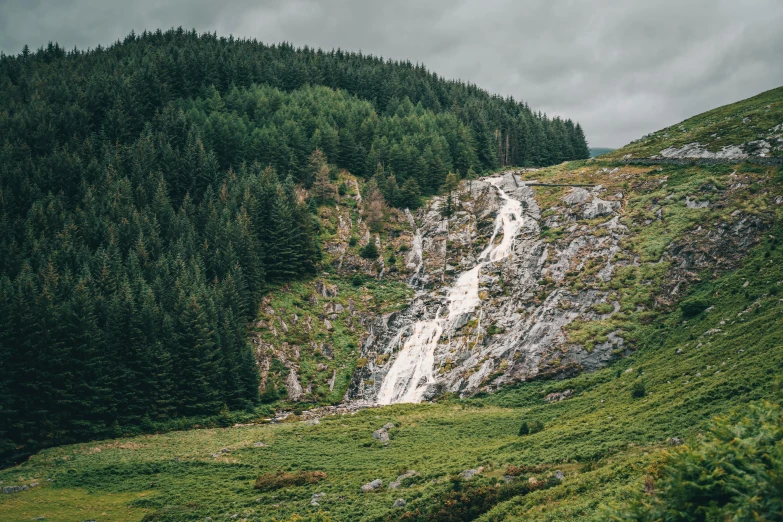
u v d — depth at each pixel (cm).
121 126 15200
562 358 9556
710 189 11600
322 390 10569
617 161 15112
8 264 10150
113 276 10269
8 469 7356
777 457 2277
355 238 14038
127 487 6700
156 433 8906
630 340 9212
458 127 18738
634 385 7350
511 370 9906
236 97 18000
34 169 13038
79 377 8744
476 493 4816
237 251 11738
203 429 9088
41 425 8331
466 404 9394
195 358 9619
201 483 6662
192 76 18938
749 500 2156
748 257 9650
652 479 3047
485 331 11088
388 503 5212
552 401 8594
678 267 10175
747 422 2691
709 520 2244
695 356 7338
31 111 14950
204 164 14175
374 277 13362
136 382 9200
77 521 5756
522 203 14525
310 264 12825
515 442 6384
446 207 15025
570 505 3984
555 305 10531
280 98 18138
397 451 7225
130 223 11775
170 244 11700
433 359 10969
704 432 4622
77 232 11444
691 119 16750
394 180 15275
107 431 8681
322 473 6481
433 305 12250
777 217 10044
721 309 8612
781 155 11619
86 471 7125
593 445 5466
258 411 9856
